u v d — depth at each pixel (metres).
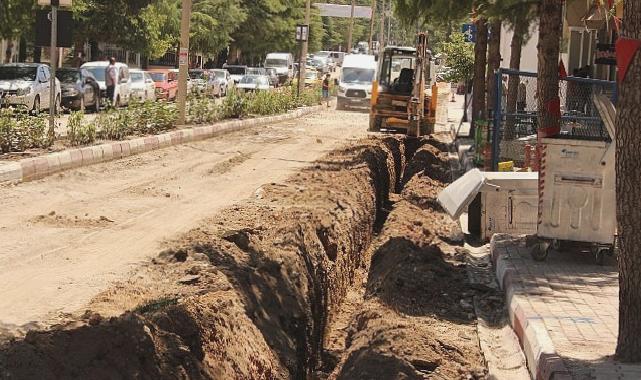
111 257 11.13
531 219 13.22
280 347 9.46
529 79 24.38
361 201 16.69
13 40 39.25
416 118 30.91
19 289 9.52
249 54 77.44
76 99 33.34
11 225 12.90
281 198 15.34
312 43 91.25
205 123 31.31
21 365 6.24
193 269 9.99
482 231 13.37
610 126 11.07
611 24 19.30
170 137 25.23
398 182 26.64
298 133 32.78
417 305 10.23
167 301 8.28
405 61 32.53
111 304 8.45
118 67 37.59
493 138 18.52
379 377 7.67
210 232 11.73
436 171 22.67
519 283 10.32
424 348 8.18
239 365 8.16
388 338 8.29
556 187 11.30
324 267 12.16
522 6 17.02
